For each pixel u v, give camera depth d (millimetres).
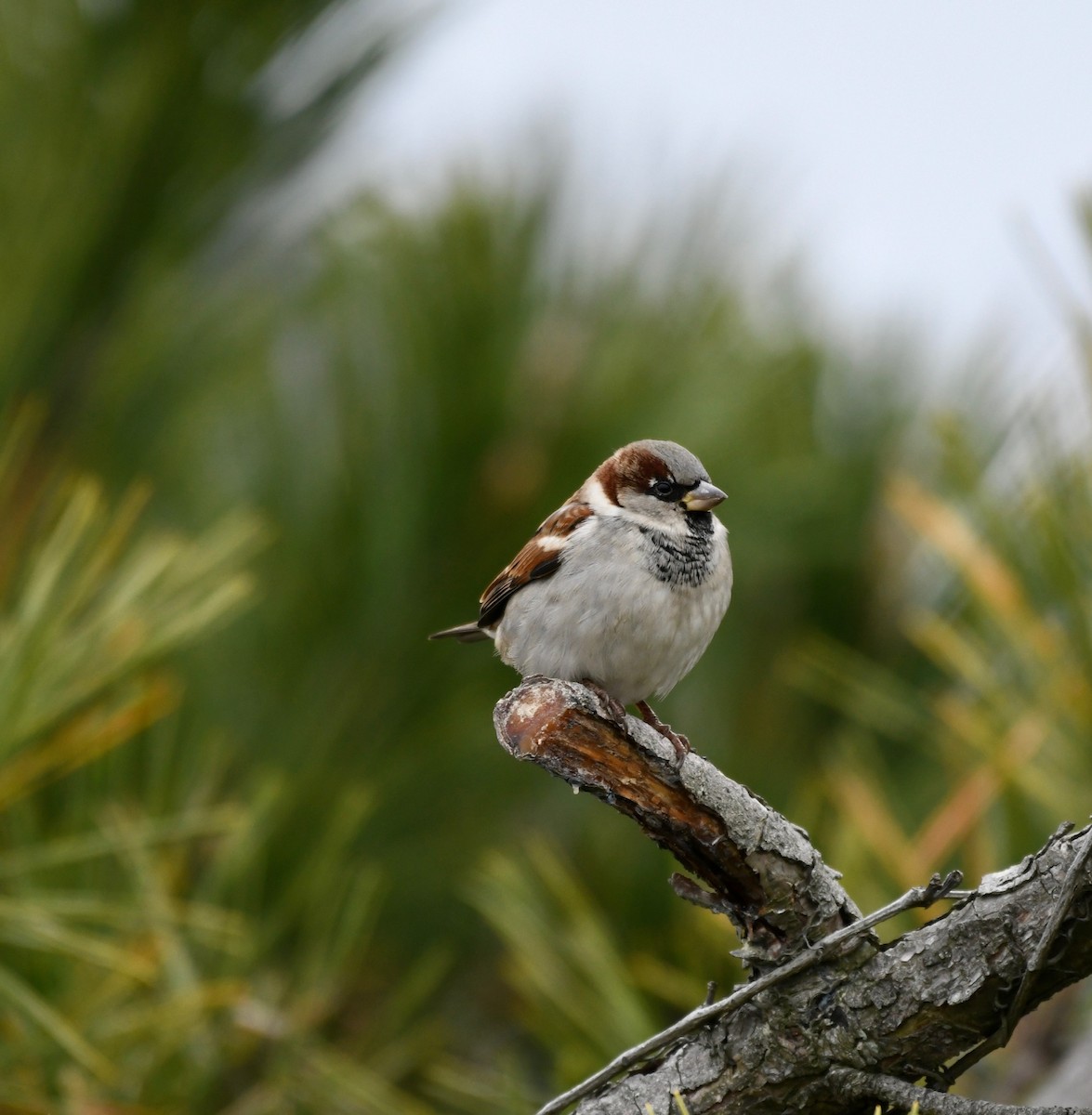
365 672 6766
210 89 6340
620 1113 4414
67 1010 5113
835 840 5973
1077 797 5406
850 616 7422
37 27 6230
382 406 6766
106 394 6578
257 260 6949
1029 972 4074
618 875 6598
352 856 6742
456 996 6863
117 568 6012
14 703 4703
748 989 4359
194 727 6453
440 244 6816
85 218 6262
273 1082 5539
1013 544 5555
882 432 7301
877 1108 4211
